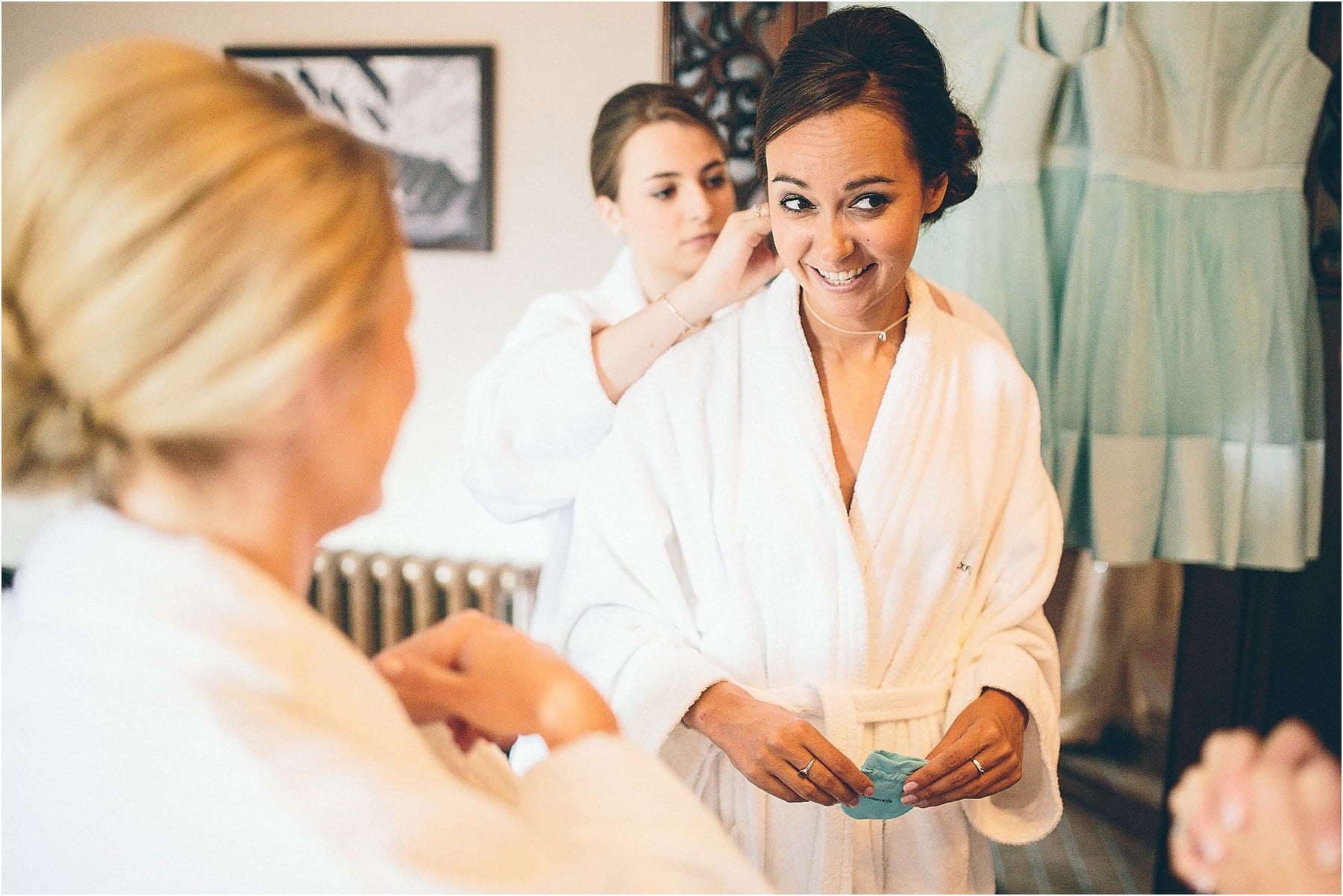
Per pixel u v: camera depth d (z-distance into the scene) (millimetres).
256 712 378
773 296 955
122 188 365
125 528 406
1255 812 745
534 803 448
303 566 457
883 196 811
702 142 1294
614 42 1996
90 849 373
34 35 2180
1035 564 967
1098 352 1437
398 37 2062
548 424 1017
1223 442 1493
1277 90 1417
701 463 933
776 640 919
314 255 379
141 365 375
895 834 939
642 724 865
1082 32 1388
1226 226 1454
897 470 913
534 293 2113
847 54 789
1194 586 1765
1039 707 895
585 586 966
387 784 379
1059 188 1448
